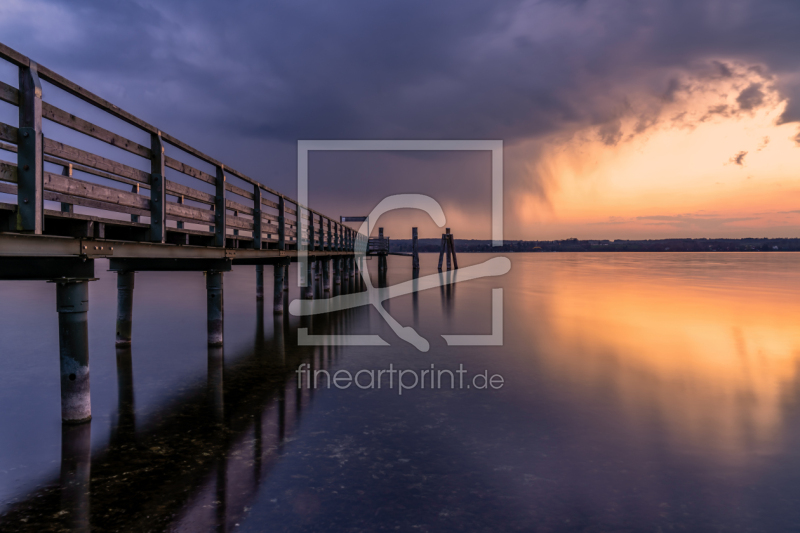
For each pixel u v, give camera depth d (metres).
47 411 5.88
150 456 4.62
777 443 5.07
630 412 6.02
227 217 8.87
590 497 3.94
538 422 5.64
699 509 3.78
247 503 3.79
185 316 13.99
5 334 10.93
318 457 4.64
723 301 19.44
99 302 17.16
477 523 3.55
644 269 51.53
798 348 10.07
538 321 13.86
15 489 3.98
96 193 4.94
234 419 5.66
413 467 4.45
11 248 4.19
